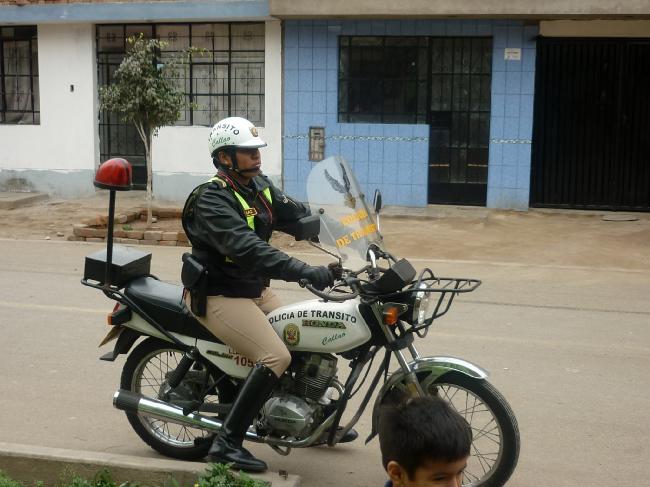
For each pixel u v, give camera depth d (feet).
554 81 47.73
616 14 43.80
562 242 41.14
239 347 15.28
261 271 14.52
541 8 44.27
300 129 50.11
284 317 15.35
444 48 48.57
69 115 53.62
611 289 32.32
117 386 21.31
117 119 53.57
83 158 53.78
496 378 21.97
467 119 48.98
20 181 54.80
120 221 45.19
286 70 49.78
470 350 24.34
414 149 48.91
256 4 48.34
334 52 49.11
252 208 15.23
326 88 49.55
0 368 22.58
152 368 22.57
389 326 14.93
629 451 17.56
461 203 49.70
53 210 50.11
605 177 47.98
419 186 49.11
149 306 16.25
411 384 14.90
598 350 24.48
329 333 15.02
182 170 52.19
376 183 49.65
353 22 48.57
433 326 26.81
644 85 46.78
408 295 14.84
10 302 29.58
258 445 17.84
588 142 47.88
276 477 15.06
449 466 7.21
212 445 15.28
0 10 52.11
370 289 14.75
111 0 50.65
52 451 15.31
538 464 16.92
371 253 14.90
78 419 19.13
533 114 47.88
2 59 54.85
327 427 15.31
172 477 13.57
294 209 16.17
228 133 15.01
